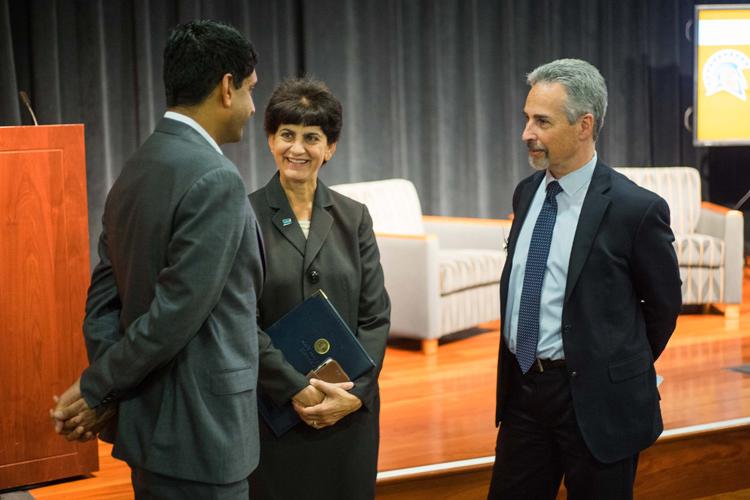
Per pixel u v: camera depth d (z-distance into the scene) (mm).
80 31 5113
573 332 2420
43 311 3270
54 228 3252
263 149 5785
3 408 3250
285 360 2453
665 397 4211
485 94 6449
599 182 2441
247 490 2061
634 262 2414
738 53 6508
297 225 2545
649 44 6938
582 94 2365
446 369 4852
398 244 5188
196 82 2004
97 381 1948
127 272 2000
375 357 2553
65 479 3410
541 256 2480
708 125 6539
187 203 1914
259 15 5672
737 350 5070
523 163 6602
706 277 5832
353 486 2555
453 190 6426
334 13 5875
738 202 7188
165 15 5371
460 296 5316
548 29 6555
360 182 6062
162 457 1973
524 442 2570
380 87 6066
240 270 2000
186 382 1967
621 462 2461
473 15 6305
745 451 3854
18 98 4906
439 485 3410
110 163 5254
